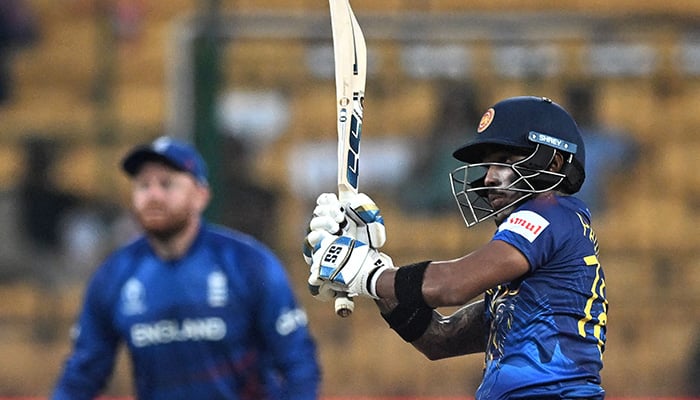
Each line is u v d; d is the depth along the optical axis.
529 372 12.46
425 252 32.22
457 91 33.28
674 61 34.59
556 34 33.75
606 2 36.03
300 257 31.34
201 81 28.98
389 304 14.14
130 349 18.52
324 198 13.59
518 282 12.79
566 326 12.56
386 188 33.09
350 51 14.23
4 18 39.41
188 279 18.19
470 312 14.01
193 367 18.28
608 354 30.56
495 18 33.56
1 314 32.59
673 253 33.09
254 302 18.14
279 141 33.28
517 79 33.41
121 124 37.19
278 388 18.50
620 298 31.36
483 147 13.32
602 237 33.25
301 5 35.72
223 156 30.77
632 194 34.03
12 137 37.66
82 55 40.84
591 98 34.09
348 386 30.47
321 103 33.47
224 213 30.69
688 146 34.41
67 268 33.81
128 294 18.42
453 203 32.59
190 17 34.75
